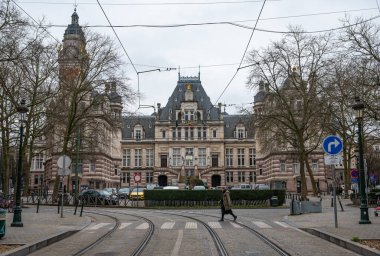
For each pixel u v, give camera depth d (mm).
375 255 11875
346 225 20062
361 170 20906
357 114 21078
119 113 51188
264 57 45844
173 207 41094
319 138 49062
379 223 20734
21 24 22953
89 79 46000
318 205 30094
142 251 13883
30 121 41000
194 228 21141
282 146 51062
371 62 31625
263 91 47969
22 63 26000
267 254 13102
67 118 46781
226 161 112250
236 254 13094
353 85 33688
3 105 38094
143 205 45719
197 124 111062
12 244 14406
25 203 46844
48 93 39281
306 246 14750
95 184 80562
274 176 82438
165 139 110750
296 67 46188
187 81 116438
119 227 21922
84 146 55406
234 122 115750
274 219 26344
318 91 45000
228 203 25141
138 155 112750
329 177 85188
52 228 20016
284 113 47344
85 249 14516
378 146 82000
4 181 40719
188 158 109125
